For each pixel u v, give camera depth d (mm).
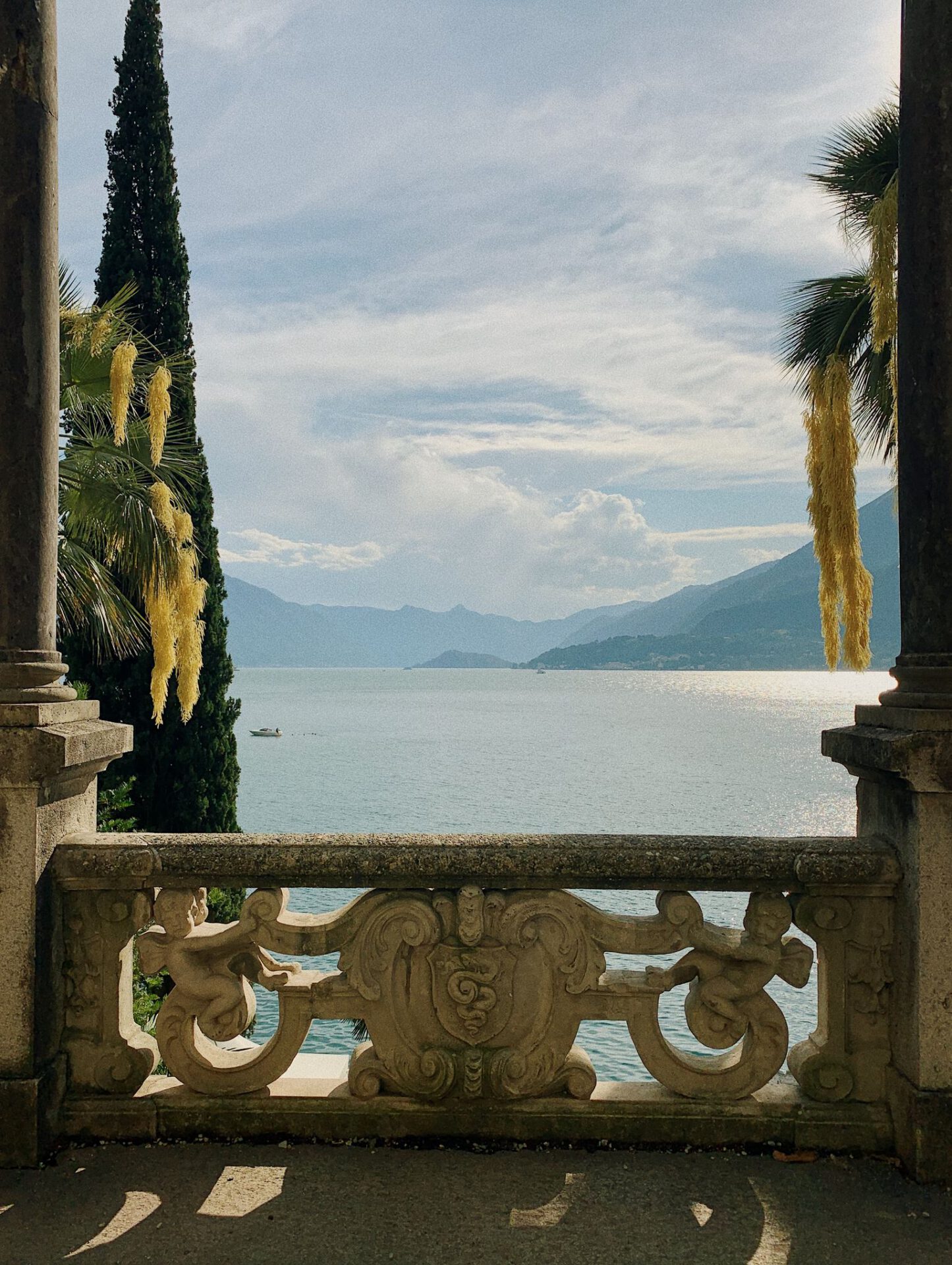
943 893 2502
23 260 2660
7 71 2641
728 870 2678
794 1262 2146
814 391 3631
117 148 11031
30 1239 2213
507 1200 2396
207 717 11055
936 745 2461
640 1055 2725
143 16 11133
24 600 2686
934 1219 2330
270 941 2705
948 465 2609
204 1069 2736
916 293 2660
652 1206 2373
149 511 6668
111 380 6082
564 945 2715
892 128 6500
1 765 2502
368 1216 2316
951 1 2592
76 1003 2734
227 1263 2123
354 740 81438
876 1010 2689
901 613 2791
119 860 2670
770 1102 2711
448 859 2691
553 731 93188
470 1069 2664
